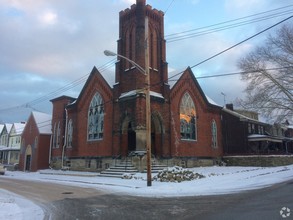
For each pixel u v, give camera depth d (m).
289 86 35.12
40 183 24.17
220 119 42.09
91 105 35.97
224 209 10.48
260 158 37.69
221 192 15.17
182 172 22.06
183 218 9.49
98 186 20.70
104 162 32.41
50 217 10.44
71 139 39.19
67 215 10.74
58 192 17.77
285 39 35.59
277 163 36.66
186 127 35.16
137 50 30.94
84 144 35.88
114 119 31.94
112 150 31.41
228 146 44.34
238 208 10.45
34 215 10.83
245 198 12.69
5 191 18.73
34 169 44.09
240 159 39.28
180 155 33.34
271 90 35.72
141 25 31.27
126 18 33.44
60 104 43.91
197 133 36.69
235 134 44.22
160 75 33.00
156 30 33.59
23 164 48.16
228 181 19.23
